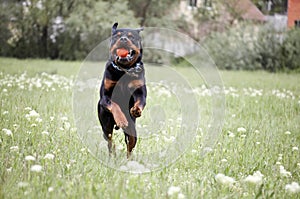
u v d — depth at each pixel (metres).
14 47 29.61
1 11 29.14
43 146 6.10
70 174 5.00
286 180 5.37
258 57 26.89
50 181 4.52
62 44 29.86
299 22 31.30
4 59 26.42
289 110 10.74
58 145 6.18
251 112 10.41
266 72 25.25
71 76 16.11
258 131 7.88
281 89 16.38
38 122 7.12
